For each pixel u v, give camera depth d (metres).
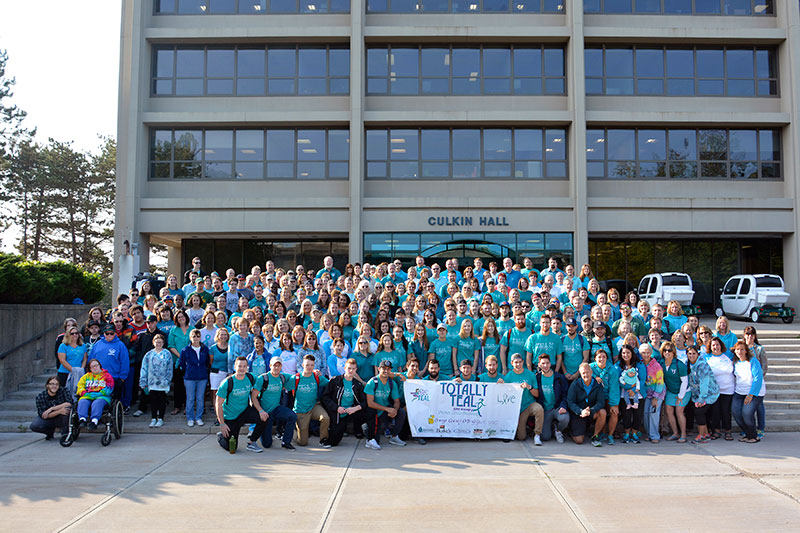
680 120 22.11
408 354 10.23
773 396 11.70
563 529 5.72
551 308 11.08
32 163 39.88
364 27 22.05
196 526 5.80
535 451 9.01
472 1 22.73
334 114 21.84
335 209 21.88
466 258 21.95
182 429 10.23
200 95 22.45
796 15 22.39
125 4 22.55
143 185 22.12
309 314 11.70
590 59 22.73
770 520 5.98
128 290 20.06
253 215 21.86
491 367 9.73
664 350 9.73
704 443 9.55
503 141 22.55
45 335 13.18
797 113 22.11
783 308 20.48
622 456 8.69
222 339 10.47
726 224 22.08
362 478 7.49
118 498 6.66
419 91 22.50
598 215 21.89
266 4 22.66
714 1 22.97
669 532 5.65
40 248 42.31
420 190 22.33
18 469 7.90
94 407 9.16
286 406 9.69
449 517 6.06
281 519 5.99
